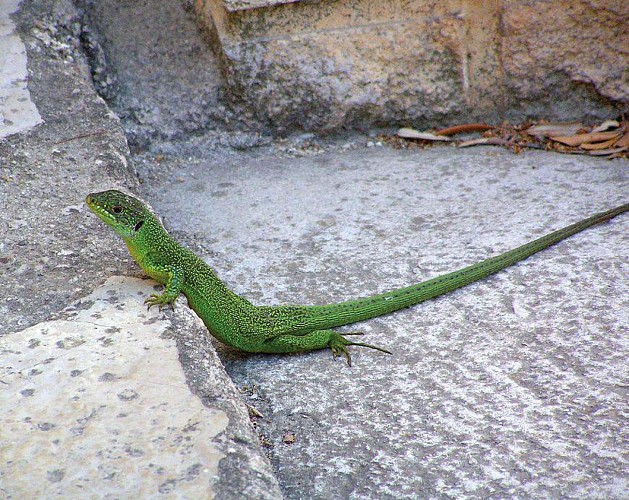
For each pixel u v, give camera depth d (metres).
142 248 4.97
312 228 6.74
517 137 8.08
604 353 4.88
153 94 8.10
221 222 6.92
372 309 5.42
